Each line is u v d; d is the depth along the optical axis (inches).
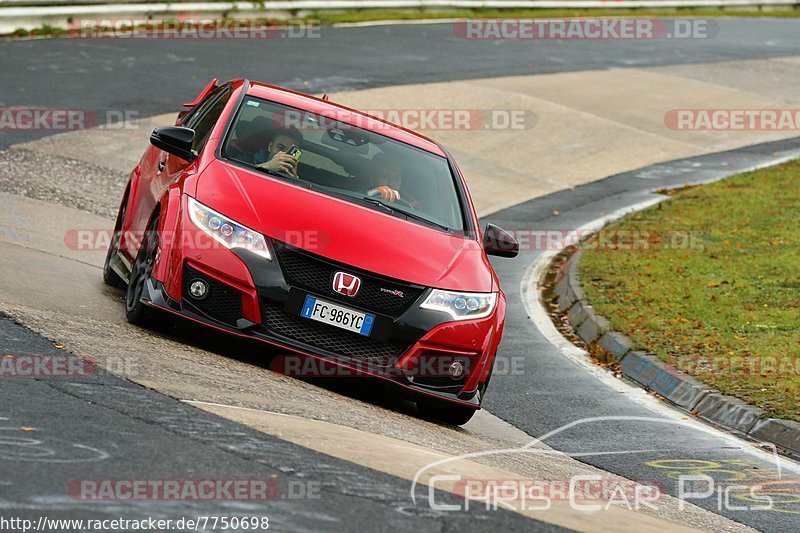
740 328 1483.8
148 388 754.8
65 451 592.1
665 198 2465.6
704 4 5467.5
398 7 4308.6
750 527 813.9
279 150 1050.7
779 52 4439.0
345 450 700.0
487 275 1002.1
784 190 2475.4
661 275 1790.1
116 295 1147.3
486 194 2367.1
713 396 1208.2
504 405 1156.5
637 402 1232.2
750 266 1838.1
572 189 2504.9
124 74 2664.9
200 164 1002.1
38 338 837.2
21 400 676.1
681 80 3708.2
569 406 1181.7
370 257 932.6
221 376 847.1
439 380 949.2
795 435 1091.3
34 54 2763.3
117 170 1936.5
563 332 1552.7
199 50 3110.2
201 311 913.5
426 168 1115.9
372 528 545.6
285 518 540.7
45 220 1502.2
